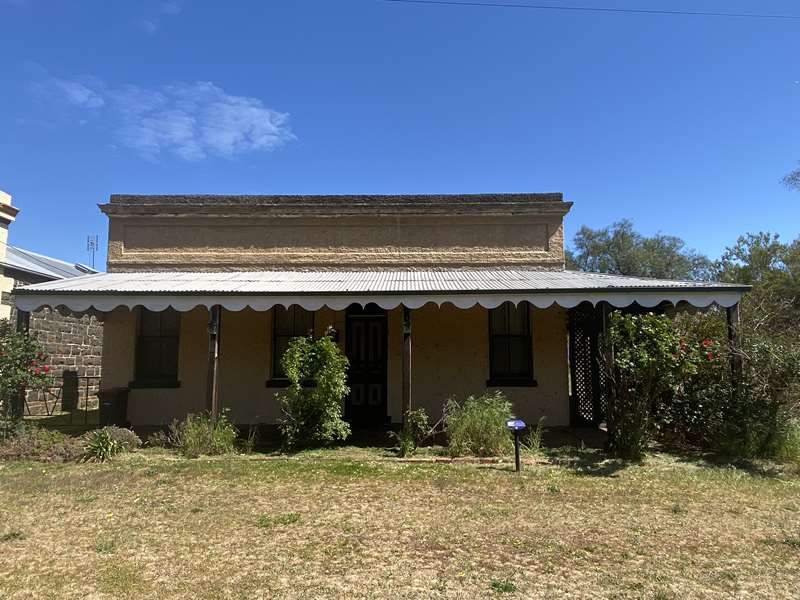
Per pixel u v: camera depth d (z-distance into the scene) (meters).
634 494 6.70
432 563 4.66
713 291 9.12
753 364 8.95
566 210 12.82
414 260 12.79
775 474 7.71
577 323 12.37
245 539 5.21
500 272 12.26
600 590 4.16
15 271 13.94
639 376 8.54
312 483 7.18
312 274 12.07
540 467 8.05
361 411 12.20
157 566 4.59
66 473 7.63
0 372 8.91
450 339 12.25
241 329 12.19
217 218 12.86
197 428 9.09
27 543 5.10
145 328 12.29
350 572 4.48
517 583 4.28
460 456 8.71
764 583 4.28
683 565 4.62
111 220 12.84
